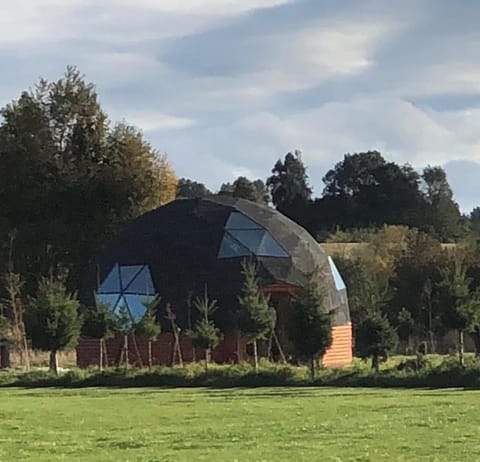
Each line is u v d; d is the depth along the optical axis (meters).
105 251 55.22
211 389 33.97
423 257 67.12
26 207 70.62
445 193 121.06
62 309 40.72
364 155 122.25
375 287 56.69
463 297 35.00
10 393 33.66
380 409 24.17
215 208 53.78
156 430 20.27
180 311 49.66
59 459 15.97
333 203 121.06
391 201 117.44
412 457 15.58
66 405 27.59
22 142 70.50
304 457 15.70
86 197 70.81
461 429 19.44
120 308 47.81
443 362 36.56
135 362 49.19
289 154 128.75
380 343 39.72
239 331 41.38
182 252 51.59
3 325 52.97
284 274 50.38
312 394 30.11
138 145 72.12
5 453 16.80
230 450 16.75
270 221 53.28
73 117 72.44
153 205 71.94
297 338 36.19
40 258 69.50
